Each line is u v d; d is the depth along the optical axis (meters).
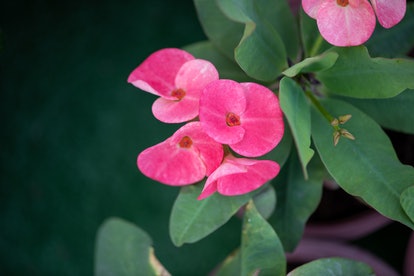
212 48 0.30
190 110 0.25
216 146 0.25
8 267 0.49
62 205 0.49
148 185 0.48
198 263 0.47
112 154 0.49
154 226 0.48
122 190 0.49
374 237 0.45
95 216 0.49
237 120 0.25
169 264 0.47
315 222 0.38
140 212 0.48
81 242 0.48
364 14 0.25
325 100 0.29
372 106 0.30
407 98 0.29
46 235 0.49
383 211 0.27
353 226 0.38
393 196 0.27
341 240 0.39
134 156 0.49
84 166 0.49
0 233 0.49
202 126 0.24
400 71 0.26
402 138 0.37
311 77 0.30
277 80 0.31
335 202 0.38
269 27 0.28
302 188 0.31
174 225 0.27
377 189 0.27
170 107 0.25
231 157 0.25
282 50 0.28
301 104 0.26
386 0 0.25
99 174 0.49
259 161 0.25
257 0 0.29
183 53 0.26
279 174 0.32
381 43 0.30
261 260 0.27
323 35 0.25
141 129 0.49
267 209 0.29
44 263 0.48
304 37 0.29
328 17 0.25
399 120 0.29
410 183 0.27
